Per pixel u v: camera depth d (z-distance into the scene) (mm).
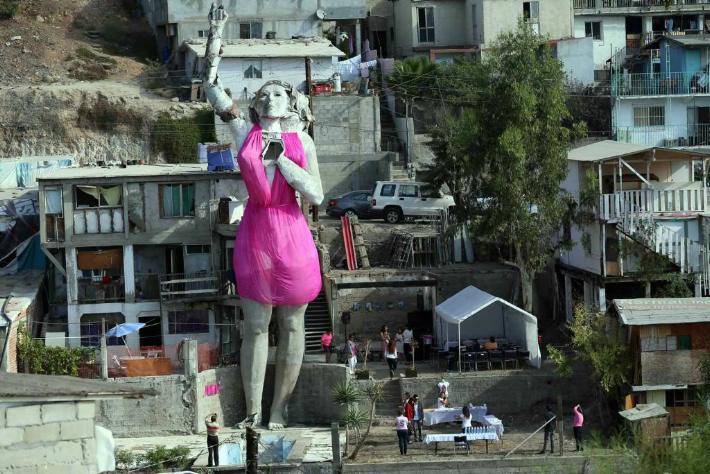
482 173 66438
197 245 67688
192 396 59219
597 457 44844
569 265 67625
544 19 91500
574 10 92812
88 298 67375
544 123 64688
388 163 81312
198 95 86000
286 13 92500
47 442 26562
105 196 67125
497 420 56062
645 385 56062
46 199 66938
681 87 83375
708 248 63094
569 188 67438
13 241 71688
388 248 72938
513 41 64938
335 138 82500
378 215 76875
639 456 42219
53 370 60125
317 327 66625
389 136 85500
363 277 67500
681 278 63062
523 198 64875
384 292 68000
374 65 89562
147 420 59062
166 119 83500
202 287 66875
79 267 67062
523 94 63812
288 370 59812
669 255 63469
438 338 64875
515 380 59750
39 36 93500
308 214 72938
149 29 97125
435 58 91375
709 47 83750
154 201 67375
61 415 26703
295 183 58969
